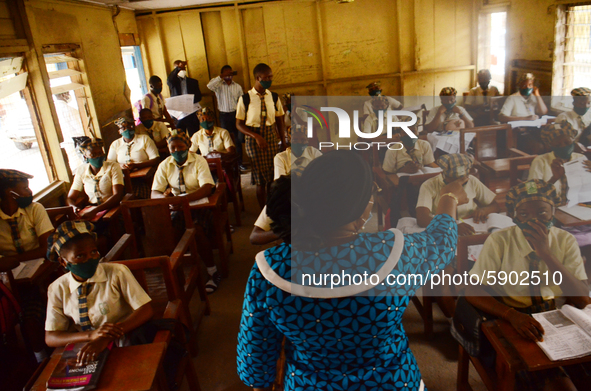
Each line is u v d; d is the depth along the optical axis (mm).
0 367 2504
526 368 1512
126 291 2023
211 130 4770
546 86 5508
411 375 1114
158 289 2822
